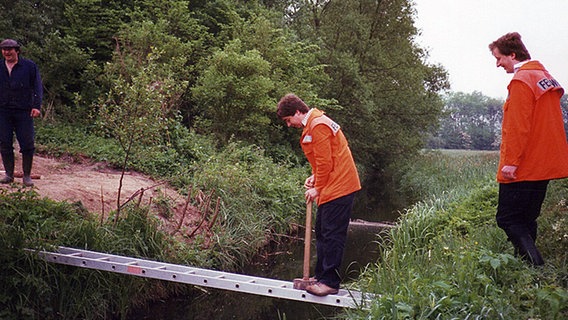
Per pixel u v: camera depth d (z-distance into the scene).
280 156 15.32
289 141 17.03
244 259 8.07
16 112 7.07
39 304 5.23
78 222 6.05
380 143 23.56
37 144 10.21
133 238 6.41
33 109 7.04
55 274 5.38
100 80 12.91
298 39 20.84
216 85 13.08
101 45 14.82
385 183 21.61
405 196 16.80
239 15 17.00
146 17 15.04
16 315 4.99
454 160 21.44
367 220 11.99
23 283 5.00
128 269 5.33
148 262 5.54
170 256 6.66
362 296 4.56
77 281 5.52
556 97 4.70
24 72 7.01
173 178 9.52
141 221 6.65
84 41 14.53
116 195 7.83
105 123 6.89
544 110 4.59
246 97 13.50
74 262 5.34
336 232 4.59
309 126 4.54
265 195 10.24
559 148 4.60
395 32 25.30
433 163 22.20
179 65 12.99
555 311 3.80
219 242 7.78
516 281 4.47
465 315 3.91
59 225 5.85
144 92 6.81
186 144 11.05
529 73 4.63
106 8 14.83
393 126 24.56
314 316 6.05
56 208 6.11
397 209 13.91
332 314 6.09
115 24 14.58
